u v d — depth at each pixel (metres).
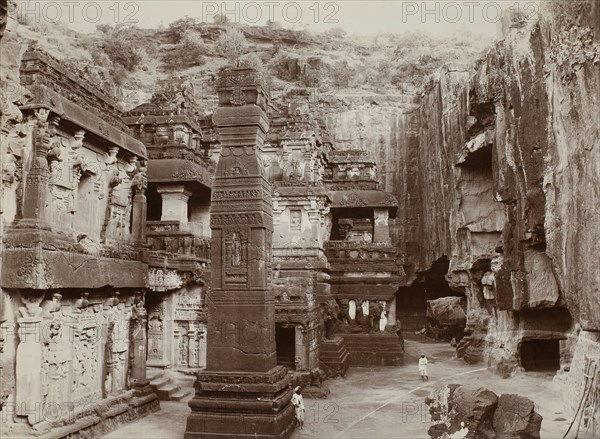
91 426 16.05
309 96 55.19
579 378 18.66
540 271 26.19
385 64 63.50
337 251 34.75
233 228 16.97
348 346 32.03
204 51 67.38
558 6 19.02
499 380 26.84
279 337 26.61
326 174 41.25
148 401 19.61
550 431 17.08
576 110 17.55
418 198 50.72
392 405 21.44
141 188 20.50
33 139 14.45
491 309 32.34
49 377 14.66
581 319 17.44
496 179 29.19
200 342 25.88
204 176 30.22
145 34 68.62
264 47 70.00
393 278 33.88
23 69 14.77
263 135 18.34
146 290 22.83
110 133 18.16
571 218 18.19
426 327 49.12
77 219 17.34
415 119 52.06
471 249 36.44
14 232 13.80
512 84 26.56
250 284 16.69
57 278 14.40
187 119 30.64
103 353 17.89
